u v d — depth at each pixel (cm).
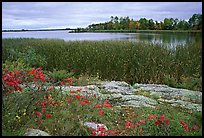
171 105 605
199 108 576
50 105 451
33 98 447
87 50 1021
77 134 380
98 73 930
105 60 948
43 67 1011
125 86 796
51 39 1438
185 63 923
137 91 742
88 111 472
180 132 415
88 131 398
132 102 608
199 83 786
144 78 909
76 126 404
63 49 1095
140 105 586
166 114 507
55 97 510
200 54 925
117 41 1134
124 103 600
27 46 1146
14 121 374
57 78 791
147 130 424
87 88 706
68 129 388
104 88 746
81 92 628
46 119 407
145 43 1057
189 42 1038
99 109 496
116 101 614
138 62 927
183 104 613
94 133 379
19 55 970
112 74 926
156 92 737
